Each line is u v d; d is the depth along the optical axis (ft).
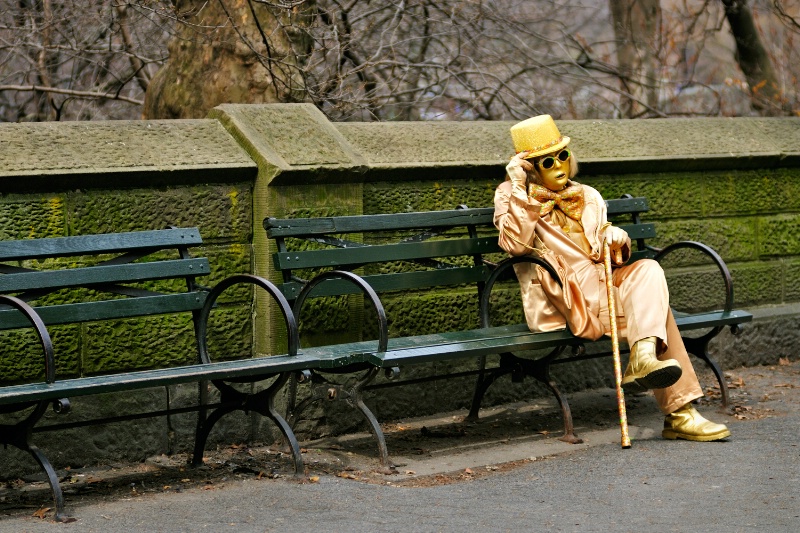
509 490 18.42
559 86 42.45
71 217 20.36
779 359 30.04
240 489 18.57
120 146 21.01
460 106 38.42
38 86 37.63
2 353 19.85
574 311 22.08
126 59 41.19
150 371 18.48
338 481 19.06
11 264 19.95
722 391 24.54
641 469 19.66
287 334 21.21
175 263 20.35
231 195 21.91
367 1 34.86
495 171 25.07
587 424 23.86
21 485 19.53
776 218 29.91
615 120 27.91
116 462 20.84
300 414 20.94
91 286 19.53
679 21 48.42
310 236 21.77
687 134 28.50
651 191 27.53
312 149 22.61
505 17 38.55
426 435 22.93
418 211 24.20
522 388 25.98
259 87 30.12
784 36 46.75
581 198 23.40
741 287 29.30
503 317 25.53
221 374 18.43
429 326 24.59
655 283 22.02
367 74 35.50
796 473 19.24
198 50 31.07
